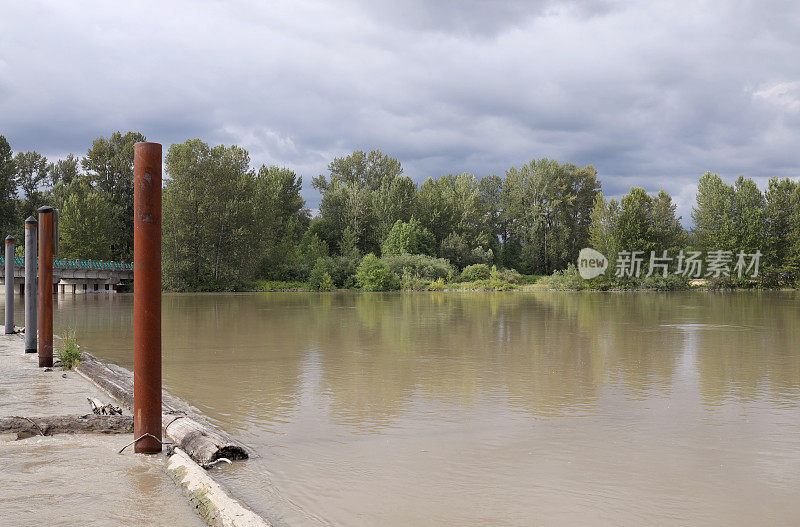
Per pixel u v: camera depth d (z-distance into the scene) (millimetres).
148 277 5660
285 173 92312
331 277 67062
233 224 60812
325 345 14703
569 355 12867
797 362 11852
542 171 96438
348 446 6047
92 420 6590
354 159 107625
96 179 71688
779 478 5078
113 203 71438
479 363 11734
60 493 4496
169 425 6387
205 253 60469
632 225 59188
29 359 11977
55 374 10297
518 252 100062
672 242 60281
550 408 7750
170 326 20094
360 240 84250
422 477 5117
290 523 4133
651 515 4285
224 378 9992
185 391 8898
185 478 4719
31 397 8328
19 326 19625
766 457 5672
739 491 4773
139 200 5637
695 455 5738
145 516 4039
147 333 5648
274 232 74875
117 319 23078
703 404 7977
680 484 4934
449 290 62656
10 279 16859
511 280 68312
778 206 62000
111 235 68562
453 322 21750
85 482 4777
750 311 27953
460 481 5020
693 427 6781
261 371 10727
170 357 12555
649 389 9062
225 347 14273
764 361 11984
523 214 99062
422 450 5910
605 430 6664
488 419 7191
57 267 48406
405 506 4457
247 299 42656
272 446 6055
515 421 7078
